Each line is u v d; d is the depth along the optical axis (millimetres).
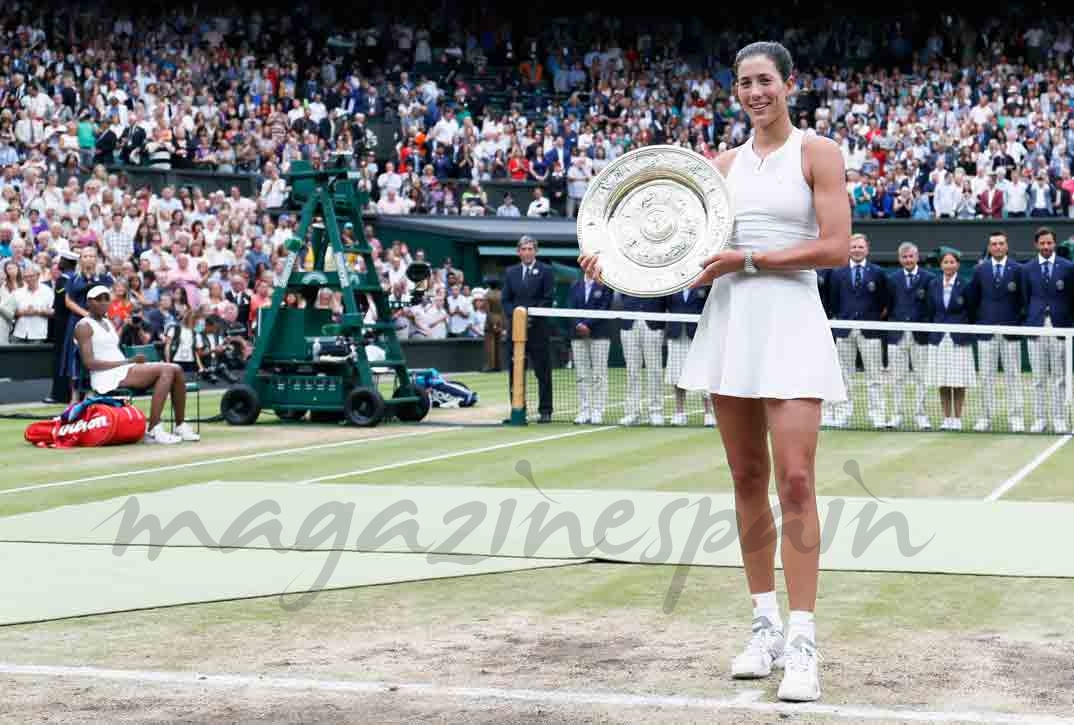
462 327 32750
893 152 39562
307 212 18406
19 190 26812
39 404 21859
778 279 5789
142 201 27828
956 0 46781
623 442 16156
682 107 43375
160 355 24094
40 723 5145
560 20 46969
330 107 38156
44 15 36156
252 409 18328
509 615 6973
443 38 45531
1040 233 18203
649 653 6191
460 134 38531
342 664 6020
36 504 10875
